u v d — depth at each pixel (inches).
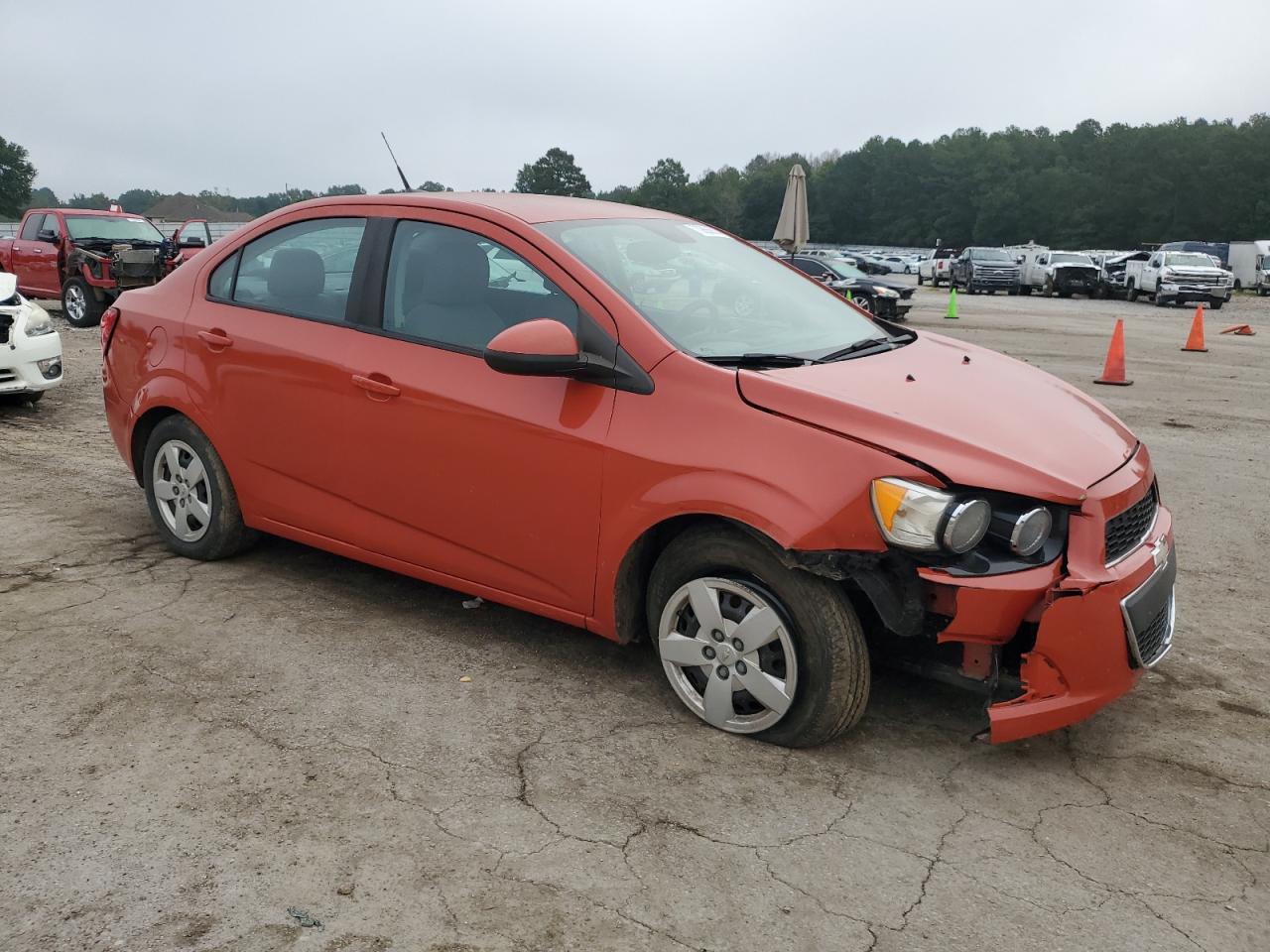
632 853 106.2
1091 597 114.4
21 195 4618.6
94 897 97.3
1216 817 115.6
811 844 108.6
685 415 126.0
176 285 183.0
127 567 183.6
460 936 93.4
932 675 123.9
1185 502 251.3
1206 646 162.9
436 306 149.5
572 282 137.9
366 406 152.6
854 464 115.3
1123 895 101.7
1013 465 116.6
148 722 130.0
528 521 139.4
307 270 164.7
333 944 92.0
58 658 146.7
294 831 108.3
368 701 137.3
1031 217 5098.4
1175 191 4643.2
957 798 118.1
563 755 125.0
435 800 114.7
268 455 167.6
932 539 112.1
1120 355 455.8
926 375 139.8
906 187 5762.8
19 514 213.8
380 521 156.7
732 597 127.9
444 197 155.8
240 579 179.5
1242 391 441.1
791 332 149.7
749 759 125.1
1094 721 137.1
